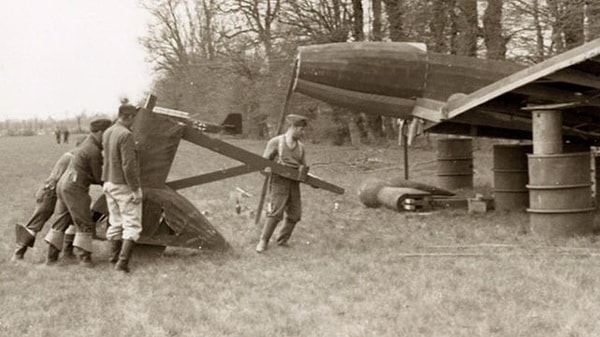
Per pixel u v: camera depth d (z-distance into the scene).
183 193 19.77
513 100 14.10
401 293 7.84
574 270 8.70
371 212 15.28
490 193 17.77
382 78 14.43
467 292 7.77
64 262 9.98
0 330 6.83
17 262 10.05
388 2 33.75
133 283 8.66
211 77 55.84
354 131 41.66
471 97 13.16
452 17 31.58
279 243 11.02
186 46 64.38
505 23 28.61
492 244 10.93
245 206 16.53
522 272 8.73
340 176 25.53
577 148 15.80
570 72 11.55
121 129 9.38
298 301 7.69
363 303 7.51
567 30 26.22
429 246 10.90
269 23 39.09
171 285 8.51
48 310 7.56
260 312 7.27
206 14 55.00
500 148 15.04
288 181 10.73
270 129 55.19
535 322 6.57
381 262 9.61
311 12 35.25
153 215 9.96
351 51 14.38
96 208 9.96
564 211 11.26
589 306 7.07
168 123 10.18
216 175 10.52
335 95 14.64
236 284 8.52
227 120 10.70
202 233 10.24
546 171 11.33
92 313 7.38
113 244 9.59
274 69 38.66
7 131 137.38
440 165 18.98
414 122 15.13
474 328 6.49
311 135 44.94
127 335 6.59
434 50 31.75
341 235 12.16
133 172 9.28
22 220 14.84
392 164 29.34
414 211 15.20
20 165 36.78
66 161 10.19
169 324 6.86
